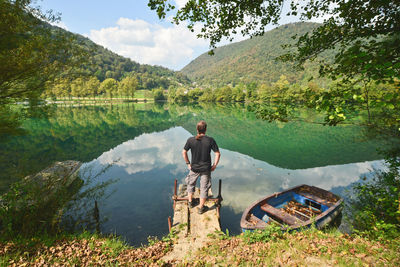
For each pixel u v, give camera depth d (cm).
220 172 1225
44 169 864
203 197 523
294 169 1312
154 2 358
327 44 352
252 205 650
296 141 2252
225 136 2516
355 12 305
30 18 414
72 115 4750
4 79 412
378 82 210
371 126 314
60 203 495
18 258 339
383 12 289
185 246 429
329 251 336
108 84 11356
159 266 346
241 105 8881
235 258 348
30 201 454
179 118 4391
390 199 404
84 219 604
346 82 284
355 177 1139
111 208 755
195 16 405
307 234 431
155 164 1358
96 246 415
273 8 413
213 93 12288
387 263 286
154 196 870
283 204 748
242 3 402
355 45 241
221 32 447
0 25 359
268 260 327
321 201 713
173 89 12825
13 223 419
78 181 895
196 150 489
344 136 2497
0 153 1289
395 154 525
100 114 5081
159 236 597
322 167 1358
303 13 391
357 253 323
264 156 1650
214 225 504
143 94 16525
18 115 482
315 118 3684
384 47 227
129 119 4181
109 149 1784
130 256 386
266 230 446
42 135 2367
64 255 364
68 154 1547
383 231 375
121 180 1058
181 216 546
